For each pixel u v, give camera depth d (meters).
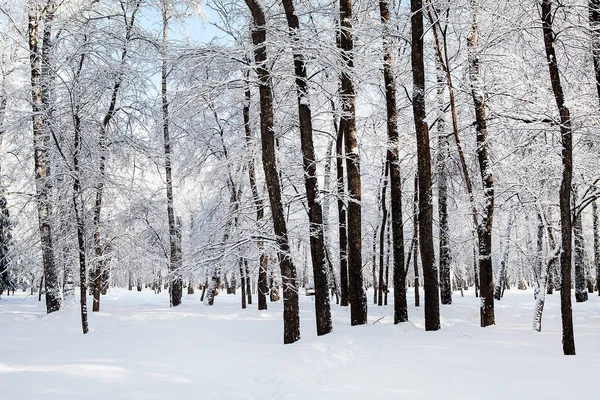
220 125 18.67
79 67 14.98
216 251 11.75
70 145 15.25
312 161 10.48
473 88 12.44
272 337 10.20
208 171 19.39
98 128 16.02
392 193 12.10
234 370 6.45
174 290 19.00
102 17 16.38
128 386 5.50
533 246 24.34
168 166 18.70
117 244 17.58
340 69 10.73
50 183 15.43
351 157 11.69
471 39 12.55
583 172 12.32
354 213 11.55
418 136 11.39
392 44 13.47
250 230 13.39
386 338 9.77
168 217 19.47
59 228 16.67
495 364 7.15
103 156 16.38
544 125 12.23
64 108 14.87
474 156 15.72
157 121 17.22
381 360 7.77
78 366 6.48
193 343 9.06
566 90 12.51
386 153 17.12
